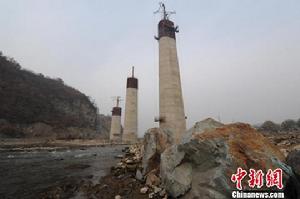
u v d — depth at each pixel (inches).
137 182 382.3
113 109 2783.0
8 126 2294.5
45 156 1015.0
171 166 300.7
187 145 283.9
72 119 3408.0
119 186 370.0
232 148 244.5
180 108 1144.2
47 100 3294.8
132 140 1936.5
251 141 259.1
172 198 277.7
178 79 1195.3
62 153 1154.7
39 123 2684.5
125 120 1990.7
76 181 461.1
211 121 311.3
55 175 555.5
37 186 440.5
